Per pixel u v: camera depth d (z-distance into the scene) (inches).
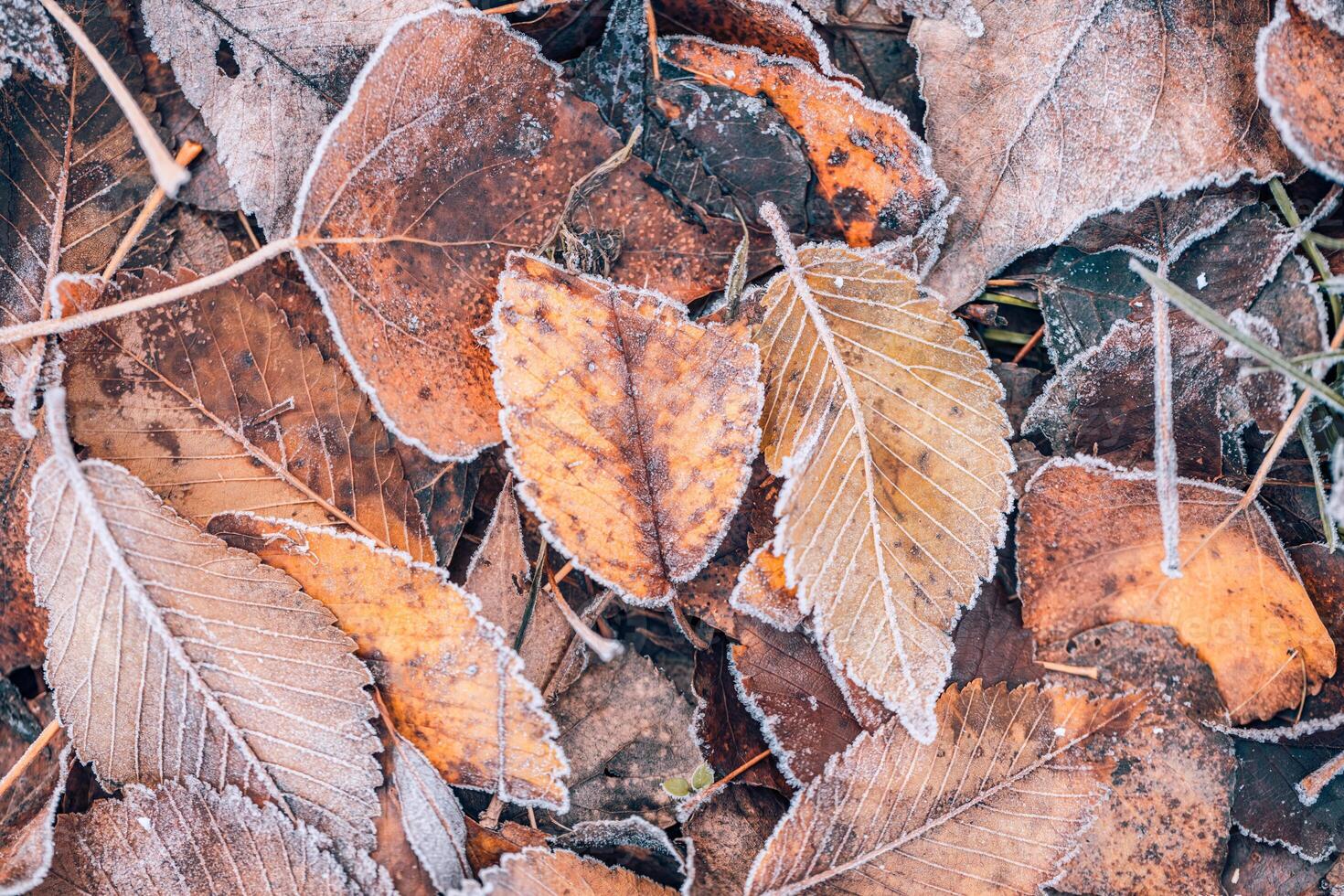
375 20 22.7
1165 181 22.8
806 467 22.4
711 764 22.7
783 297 22.7
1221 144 22.7
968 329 23.3
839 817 22.6
